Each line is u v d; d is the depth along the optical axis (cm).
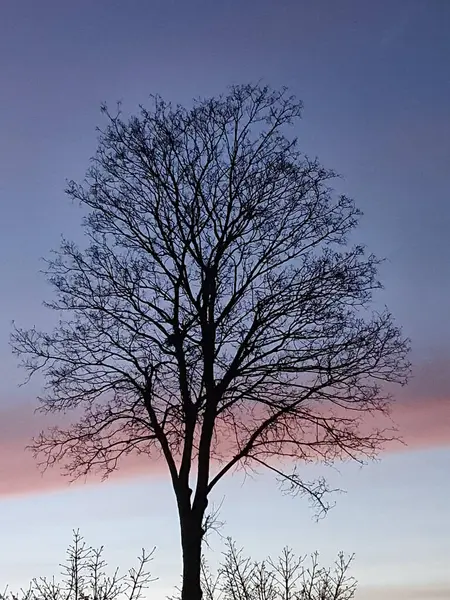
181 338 1509
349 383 1494
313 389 1484
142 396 1507
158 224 1589
